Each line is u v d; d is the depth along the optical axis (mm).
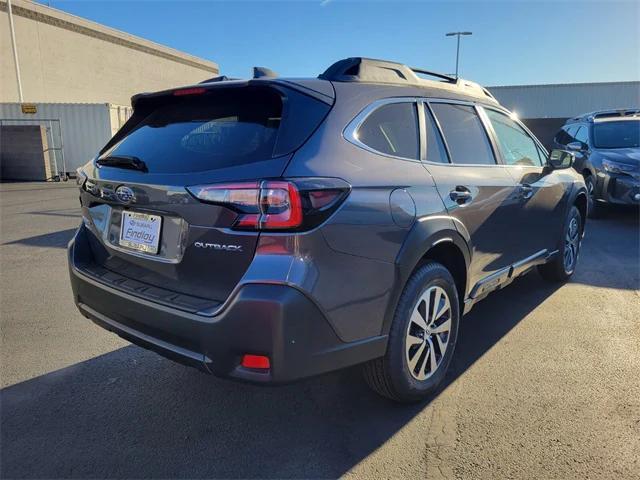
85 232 3127
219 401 3029
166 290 2484
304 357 2191
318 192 2186
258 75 2910
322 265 2199
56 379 3285
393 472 2389
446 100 3383
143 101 3066
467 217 3139
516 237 3916
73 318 4332
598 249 6758
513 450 2527
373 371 2721
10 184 16422
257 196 2129
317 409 2932
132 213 2664
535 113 32469
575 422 2754
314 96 2480
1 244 7250
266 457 2514
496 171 3635
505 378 3250
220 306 2217
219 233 2223
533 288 5059
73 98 29906
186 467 2443
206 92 2701
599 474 2344
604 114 10148
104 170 2838
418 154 2957
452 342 3145
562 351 3633
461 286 3268
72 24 29578
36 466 2443
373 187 2453
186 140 2602
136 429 2746
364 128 2611
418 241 2646
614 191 8367
